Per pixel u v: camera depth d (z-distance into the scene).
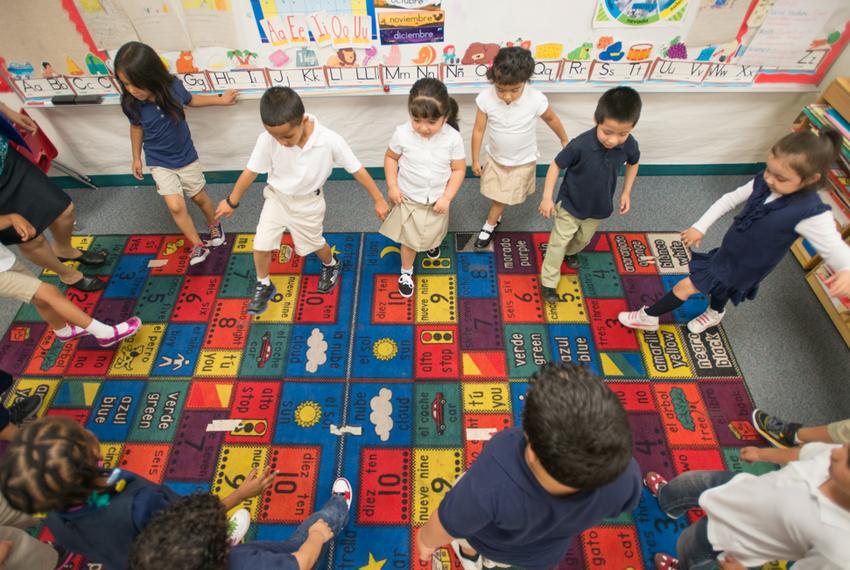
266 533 1.98
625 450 0.93
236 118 2.87
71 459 1.09
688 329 2.52
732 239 1.96
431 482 2.09
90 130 2.91
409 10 2.36
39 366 2.45
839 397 2.31
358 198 3.14
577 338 2.51
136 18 2.38
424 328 2.55
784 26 2.40
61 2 2.32
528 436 0.97
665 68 2.58
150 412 2.29
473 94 2.75
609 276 2.74
